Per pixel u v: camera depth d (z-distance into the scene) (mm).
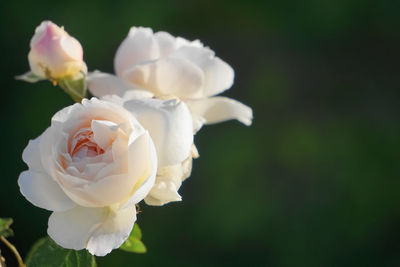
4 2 1810
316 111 1894
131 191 702
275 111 1865
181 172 724
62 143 708
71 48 780
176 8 1862
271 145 1805
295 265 1727
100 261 1727
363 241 1756
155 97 788
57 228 705
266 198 1734
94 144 709
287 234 1730
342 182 1760
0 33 1809
